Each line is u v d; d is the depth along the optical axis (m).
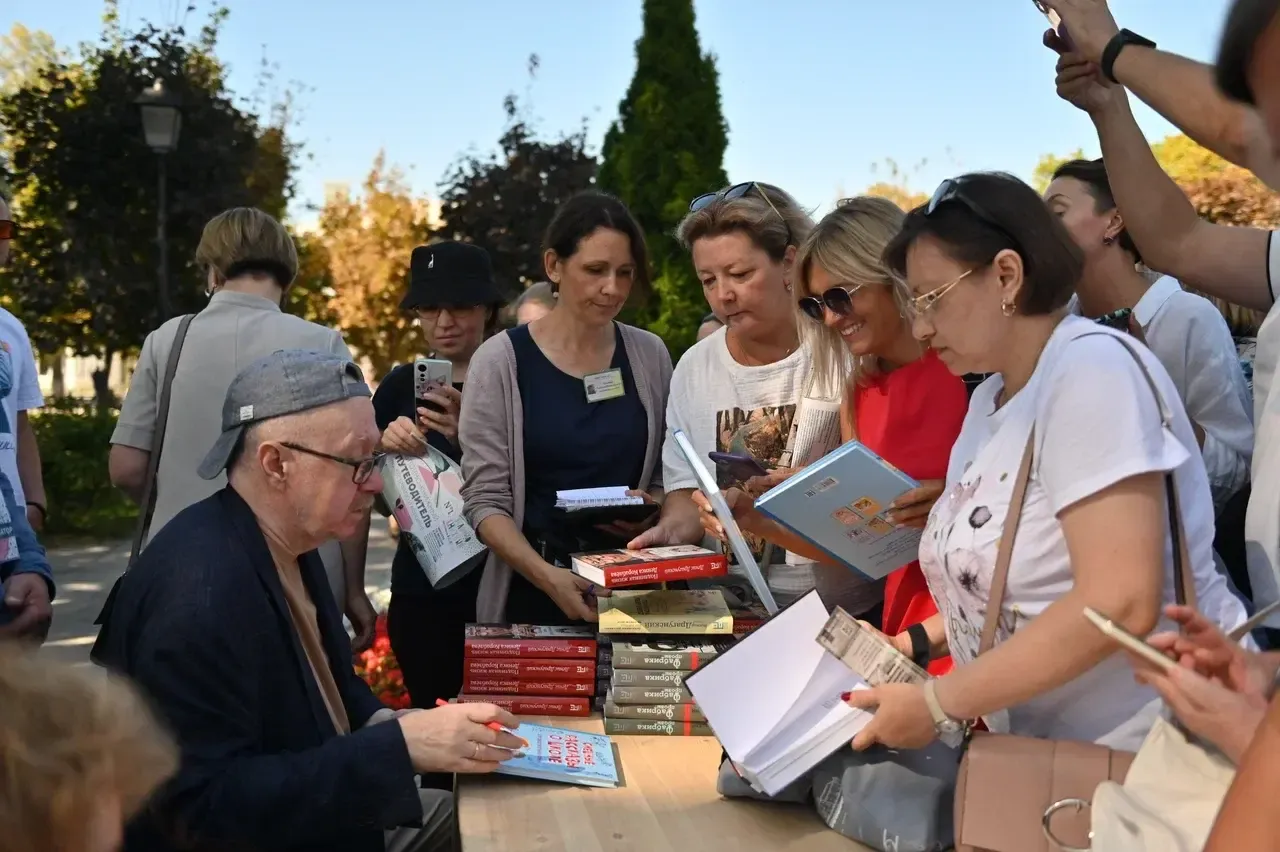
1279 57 0.94
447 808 2.79
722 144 12.07
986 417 2.07
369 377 17.16
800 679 2.17
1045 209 1.89
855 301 2.56
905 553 2.50
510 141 13.23
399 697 4.89
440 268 4.28
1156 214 2.61
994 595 1.89
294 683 2.34
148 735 1.25
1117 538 1.70
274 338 3.88
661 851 2.01
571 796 2.25
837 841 2.05
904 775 2.00
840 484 2.35
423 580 3.77
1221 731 1.50
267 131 15.81
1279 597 2.04
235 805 2.12
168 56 14.42
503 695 2.76
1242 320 3.53
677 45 12.00
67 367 30.16
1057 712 1.96
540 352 3.46
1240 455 2.79
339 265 16.91
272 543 2.46
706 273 3.06
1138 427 1.71
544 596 3.42
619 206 3.41
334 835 2.29
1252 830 1.01
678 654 2.60
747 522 2.83
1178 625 1.73
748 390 3.12
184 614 2.20
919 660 2.33
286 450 2.38
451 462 3.56
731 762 2.11
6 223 3.43
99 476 12.03
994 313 1.91
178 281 14.62
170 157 14.27
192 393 3.80
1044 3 2.65
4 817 1.12
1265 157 1.00
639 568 2.62
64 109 14.05
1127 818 1.50
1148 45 2.39
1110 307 2.95
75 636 7.29
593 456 3.40
